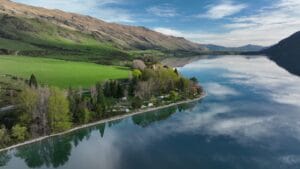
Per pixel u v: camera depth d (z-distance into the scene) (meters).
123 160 106.44
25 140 120.69
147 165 101.94
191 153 109.06
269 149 109.38
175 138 124.62
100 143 123.81
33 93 128.62
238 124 138.12
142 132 134.62
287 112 155.25
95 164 105.19
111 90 179.38
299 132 125.12
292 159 101.25
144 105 169.00
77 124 138.50
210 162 101.56
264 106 168.88
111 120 148.75
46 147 121.69
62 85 194.75
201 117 152.25
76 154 114.94
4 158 112.94
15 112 133.75
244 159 102.38
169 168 98.94
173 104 176.00
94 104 149.62
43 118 126.00
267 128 131.25
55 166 107.12
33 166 108.38
